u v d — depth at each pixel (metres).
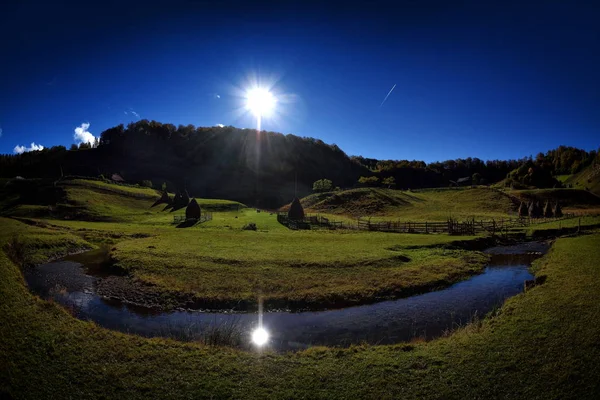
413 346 13.84
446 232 52.41
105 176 143.38
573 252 30.58
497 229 53.66
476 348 13.07
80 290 23.97
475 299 22.25
